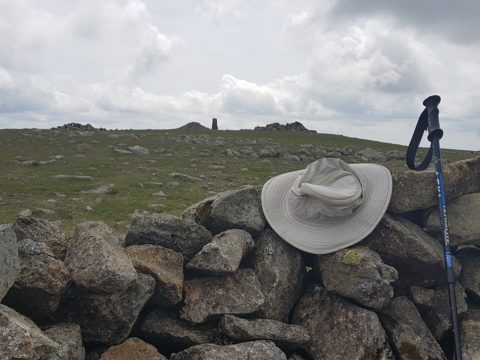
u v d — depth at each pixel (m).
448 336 1.00
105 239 0.88
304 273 1.07
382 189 1.08
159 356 0.82
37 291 0.75
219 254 0.94
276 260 1.02
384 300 0.93
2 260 0.67
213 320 0.92
